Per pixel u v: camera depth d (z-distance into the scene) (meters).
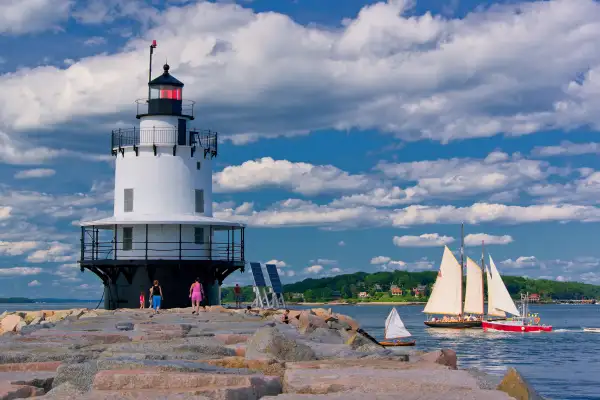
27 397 12.37
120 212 48.75
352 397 11.45
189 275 47.56
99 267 47.78
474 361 68.19
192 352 17.66
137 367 13.55
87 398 11.27
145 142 48.69
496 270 124.00
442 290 128.50
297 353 16.97
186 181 48.75
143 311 40.78
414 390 12.05
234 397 11.48
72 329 28.77
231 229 50.91
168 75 49.62
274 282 54.62
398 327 88.38
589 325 154.12
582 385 49.03
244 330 27.66
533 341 96.38
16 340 22.66
